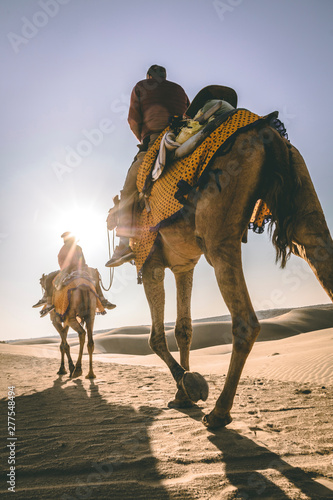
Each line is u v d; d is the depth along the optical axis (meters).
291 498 2.53
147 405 5.69
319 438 3.70
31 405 6.25
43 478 3.03
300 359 16.97
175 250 4.64
